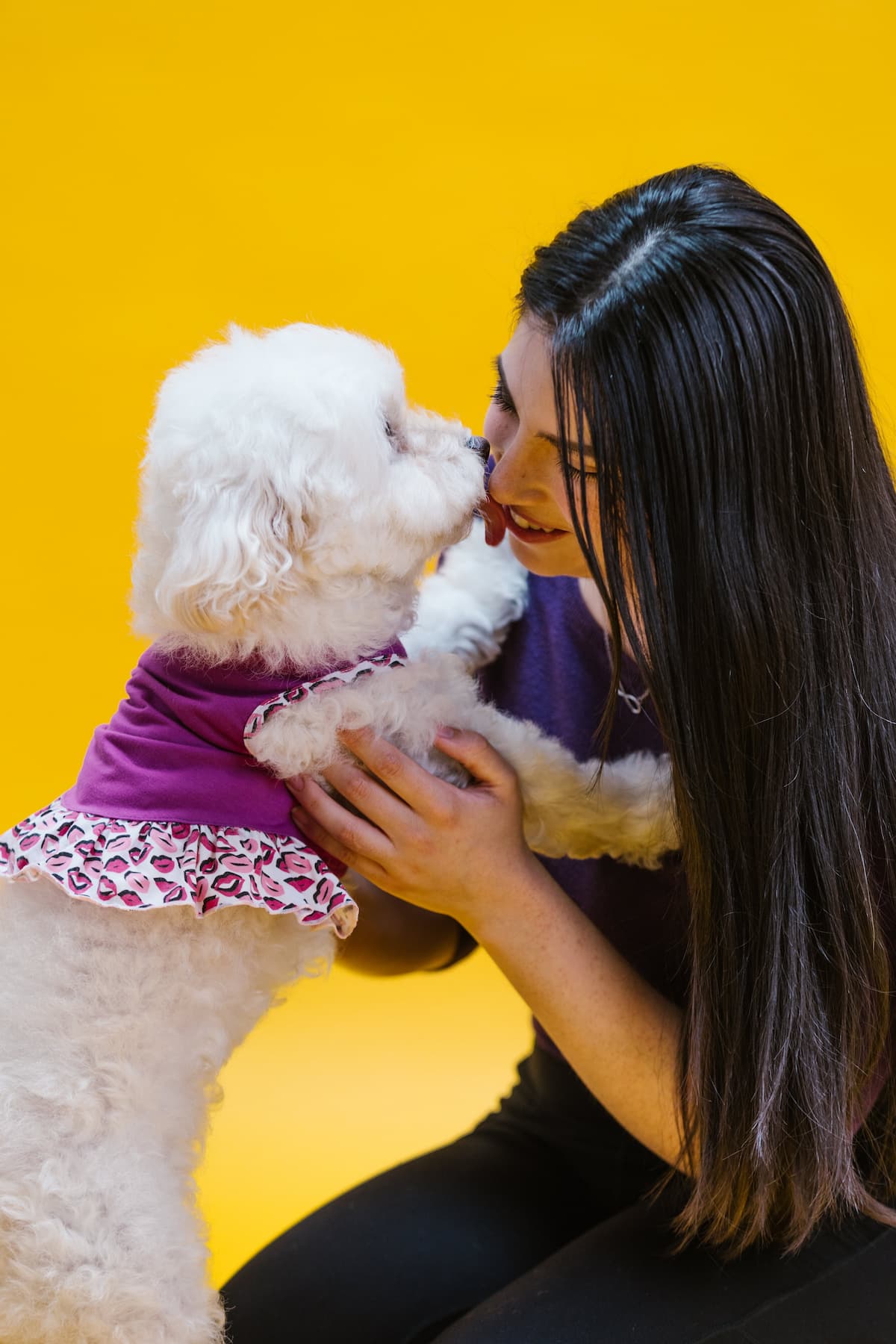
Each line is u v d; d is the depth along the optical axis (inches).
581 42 83.7
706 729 42.8
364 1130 84.3
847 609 42.8
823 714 42.8
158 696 47.4
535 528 49.3
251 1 84.1
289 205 87.5
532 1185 56.7
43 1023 43.3
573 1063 49.1
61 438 91.1
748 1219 47.1
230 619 44.3
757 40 82.3
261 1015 48.1
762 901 43.1
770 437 40.5
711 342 40.0
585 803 51.2
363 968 60.3
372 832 46.8
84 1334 41.0
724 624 41.4
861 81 82.1
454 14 83.8
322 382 45.9
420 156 86.1
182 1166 45.2
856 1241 46.9
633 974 49.3
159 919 44.5
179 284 88.8
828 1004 43.8
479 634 57.6
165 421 46.3
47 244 88.1
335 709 46.5
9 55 84.6
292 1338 49.8
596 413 41.4
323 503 45.2
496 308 87.3
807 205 84.3
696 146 84.4
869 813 44.7
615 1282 46.4
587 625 54.7
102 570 92.8
